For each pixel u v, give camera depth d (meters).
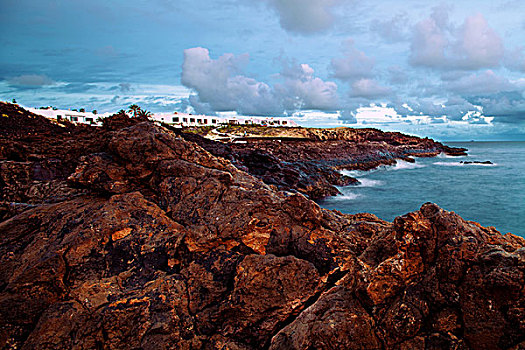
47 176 14.45
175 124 90.81
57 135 22.31
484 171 51.25
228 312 5.46
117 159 8.58
